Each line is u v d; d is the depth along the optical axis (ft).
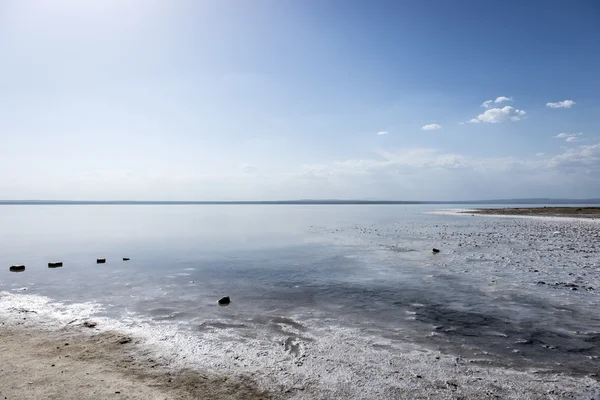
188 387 20.61
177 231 127.34
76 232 123.75
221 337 28.55
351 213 310.45
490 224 150.10
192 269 56.90
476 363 23.93
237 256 69.62
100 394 19.52
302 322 32.30
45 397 19.07
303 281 48.57
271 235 111.45
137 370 22.72
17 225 160.76
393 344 27.20
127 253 73.56
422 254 70.23
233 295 41.60
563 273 51.37
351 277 50.85
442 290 43.21
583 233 104.12
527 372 22.63
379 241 92.53
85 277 50.90
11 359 24.02
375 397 19.62
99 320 32.60
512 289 43.14
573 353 25.55
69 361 23.85
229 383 21.16
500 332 29.68
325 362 24.04
